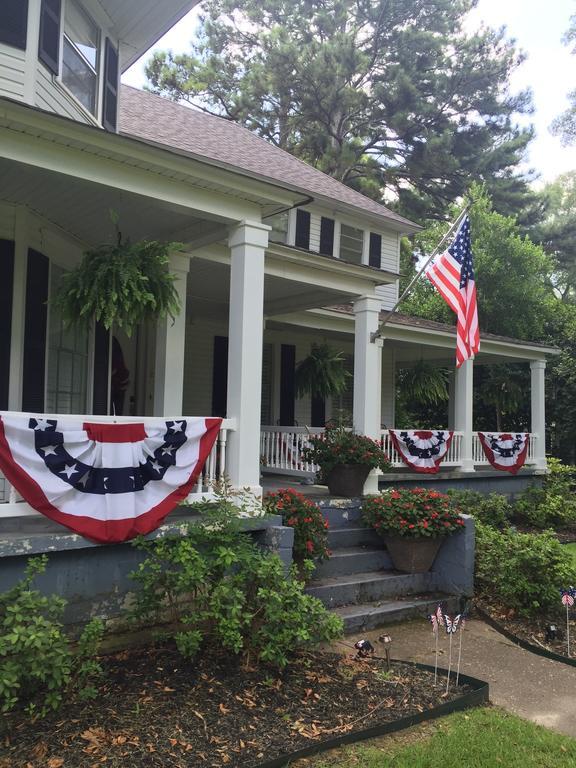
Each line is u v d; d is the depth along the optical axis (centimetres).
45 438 441
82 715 351
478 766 343
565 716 420
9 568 429
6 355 575
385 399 1566
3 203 582
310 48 2319
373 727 371
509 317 2089
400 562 686
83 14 690
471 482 1220
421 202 2553
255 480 572
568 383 1830
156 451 496
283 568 479
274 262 783
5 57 551
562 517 1168
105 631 463
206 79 2597
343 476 793
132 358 1091
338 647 527
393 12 2425
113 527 458
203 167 533
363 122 2505
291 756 332
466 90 2525
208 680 403
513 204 2616
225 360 1266
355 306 885
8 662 330
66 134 467
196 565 426
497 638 582
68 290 518
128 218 634
